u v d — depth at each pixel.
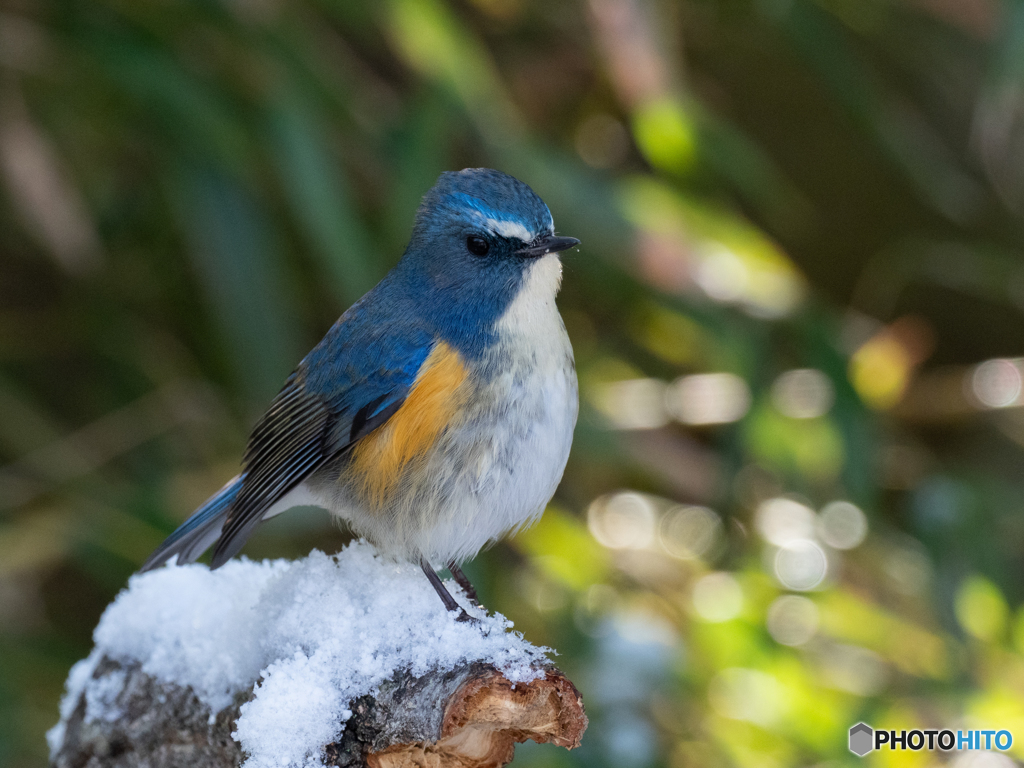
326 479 6.52
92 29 9.16
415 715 4.61
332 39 10.38
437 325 6.13
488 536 6.22
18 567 9.41
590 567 9.68
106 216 10.70
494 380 5.94
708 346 10.80
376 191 10.58
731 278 9.73
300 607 5.29
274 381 9.09
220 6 9.03
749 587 9.56
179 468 10.41
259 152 9.53
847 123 13.05
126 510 9.34
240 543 6.40
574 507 11.41
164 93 8.96
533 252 6.16
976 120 12.76
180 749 5.48
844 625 9.56
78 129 10.44
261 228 9.38
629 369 12.27
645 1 9.10
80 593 11.12
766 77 13.07
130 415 10.43
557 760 7.77
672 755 8.43
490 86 9.36
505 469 5.95
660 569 10.03
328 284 11.12
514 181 6.38
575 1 10.88
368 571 5.60
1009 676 9.02
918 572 10.26
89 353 11.09
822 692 8.89
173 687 5.56
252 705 4.86
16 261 11.37
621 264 10.07
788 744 8.54
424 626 5.05
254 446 6.81
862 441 9.38
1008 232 13.10
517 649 4.82
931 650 9.48
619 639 8.39
